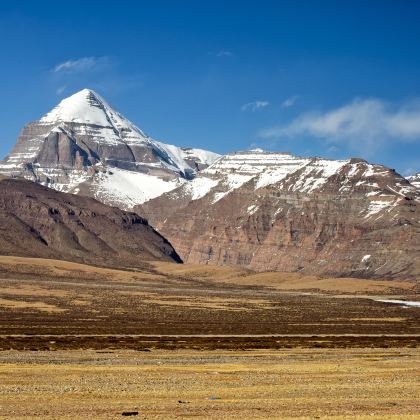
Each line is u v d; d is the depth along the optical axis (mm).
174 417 108875
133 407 116250
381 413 113812
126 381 143500
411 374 159125
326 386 139500
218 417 109062
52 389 132000
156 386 137125
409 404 121625
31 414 110062
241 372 159125
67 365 168625
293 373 158500
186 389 134000
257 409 115438
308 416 110312
